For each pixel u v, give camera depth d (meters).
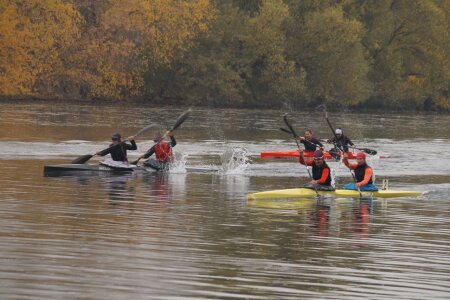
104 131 98.81
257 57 169.88
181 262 30.38
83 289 26.20
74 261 29.77
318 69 176.00
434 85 192.00
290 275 29.09
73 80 153.62
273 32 167.25
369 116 166.50
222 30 166.62
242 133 106.69
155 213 41.25
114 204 43.72
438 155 84.00
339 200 48.59
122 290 26.33
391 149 90.62
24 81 146.75
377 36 188.50
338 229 38.66
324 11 173.00
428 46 188.75
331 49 171.75
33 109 132.50
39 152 72.62
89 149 77.00
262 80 170.25
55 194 46.69
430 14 186.25
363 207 46.03
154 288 26.70
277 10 166.75
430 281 29.05
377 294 27.12
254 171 63.94
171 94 171.25
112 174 57.97
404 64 193.12
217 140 94.50
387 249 34.25
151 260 30.48
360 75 175.62
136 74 157.00
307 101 179.25
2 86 145.75
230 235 36.06
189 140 93.38
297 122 135.75
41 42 146.75
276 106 176.75
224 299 25.83
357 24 171.00
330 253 33.06
